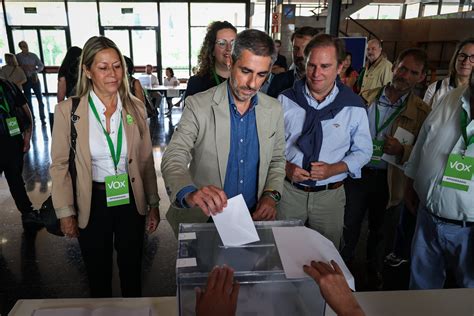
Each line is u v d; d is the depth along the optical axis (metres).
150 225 1.71
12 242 2.61
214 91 1.28
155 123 6.95
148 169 1.66
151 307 1.01
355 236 2.21
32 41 10.15
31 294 2.08
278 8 7.11
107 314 0.96
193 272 0.73
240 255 0.78
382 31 10.25
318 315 0.77
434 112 1.50
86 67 1.42
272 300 0.74
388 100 2.08
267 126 1.31
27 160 4.50
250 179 1.36
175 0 10.13
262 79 1.10
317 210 1.73
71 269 2.31
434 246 1.56
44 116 6.92
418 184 1.56
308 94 1.65
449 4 8.76
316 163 1.58
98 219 1.54
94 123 1.47
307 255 0.79
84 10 10.01
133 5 10.06
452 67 2.37
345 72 3.79
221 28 1.75
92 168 1.50
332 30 4.20
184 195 1.01
